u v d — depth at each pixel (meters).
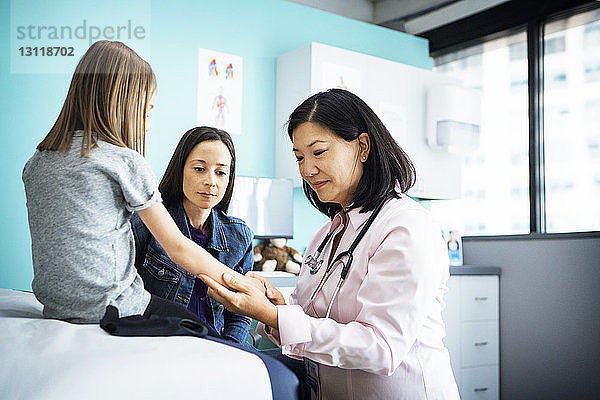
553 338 3.09
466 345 3.21
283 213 2.96
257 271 2.87
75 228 1.02
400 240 1.12
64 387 0.75
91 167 1.03
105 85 1.08
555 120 3.26
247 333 1.71
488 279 3.34
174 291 1.55
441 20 3.83
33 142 2.43
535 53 3.35
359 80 3.17
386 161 1.22
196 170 1.64
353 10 3.77
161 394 0.78
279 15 3.23
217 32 3.00
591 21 3.10
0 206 2.35
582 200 3.09
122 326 0.93
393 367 1.07
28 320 1.00
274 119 3.19
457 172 3.62
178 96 2.85
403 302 1.07
